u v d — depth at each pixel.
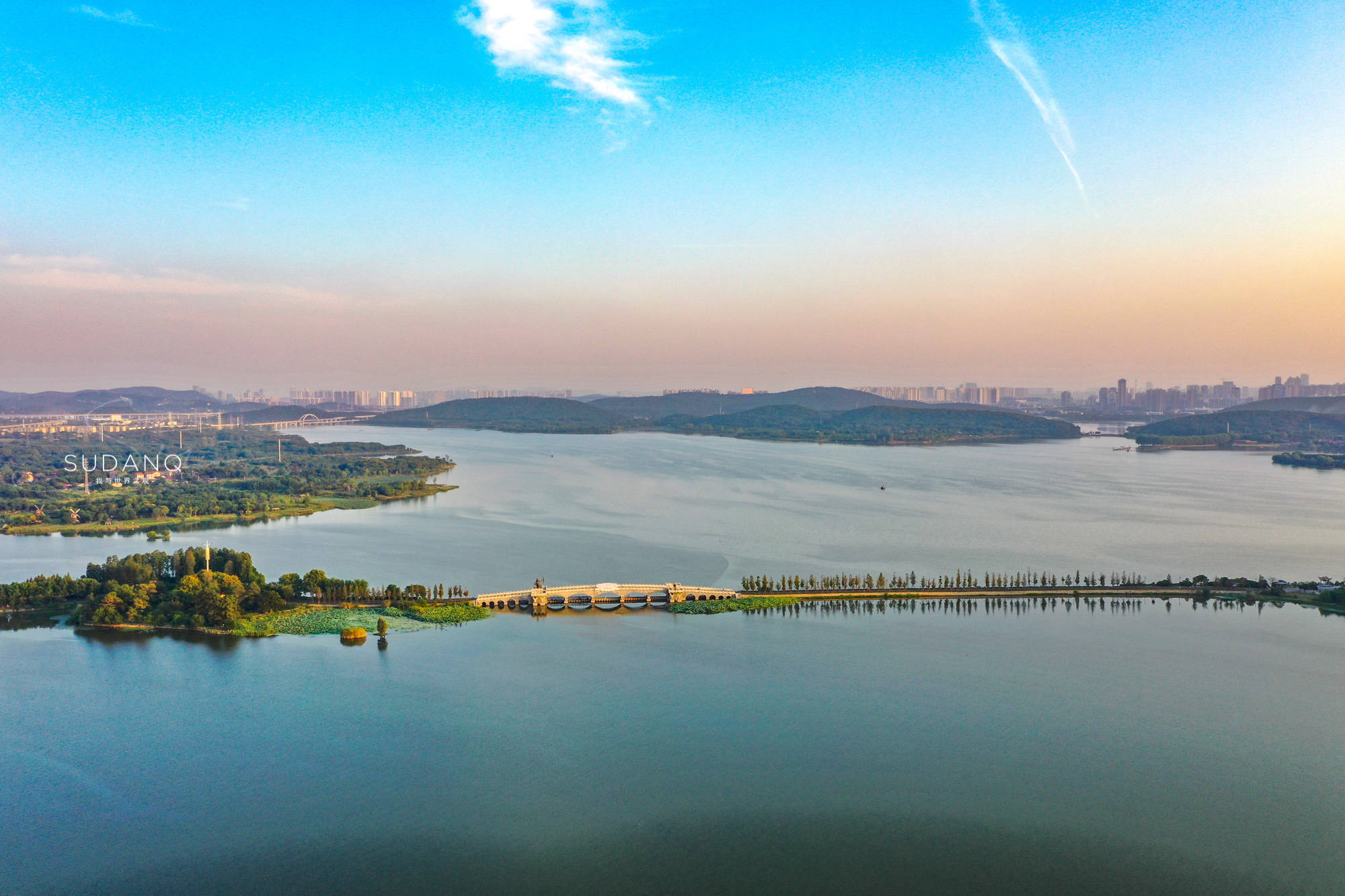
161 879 153.38
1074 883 151.12
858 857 158.25
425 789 179.75
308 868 155.88
